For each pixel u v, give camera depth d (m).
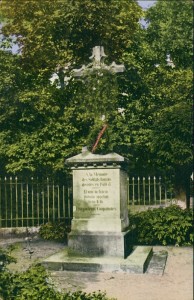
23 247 9.55
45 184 12.38
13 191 12.91
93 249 7.83
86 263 7.21
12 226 12.78
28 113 9.83
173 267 7.12
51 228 11.26
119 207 7.95
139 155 11.07
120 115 10.43
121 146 10.52
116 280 6.43
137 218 10.17
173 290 5.56
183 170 9.82
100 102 8.25
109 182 8.03
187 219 9.41
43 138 10.30
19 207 12.91
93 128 8.25
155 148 9.48
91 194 8.09
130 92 10.23
